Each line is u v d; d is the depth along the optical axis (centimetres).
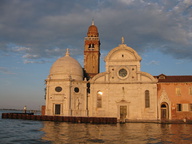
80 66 8031
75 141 3556
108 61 7644
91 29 10738
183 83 7350
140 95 7300
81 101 7388
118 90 7438
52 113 7225
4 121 6762
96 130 4784
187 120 6825
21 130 4712
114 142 3509
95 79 7550
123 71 7569
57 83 7338
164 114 7425
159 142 3528
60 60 7806
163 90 7375
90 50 10350
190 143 3453
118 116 7288
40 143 3391
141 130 4844
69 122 6419
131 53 7588
